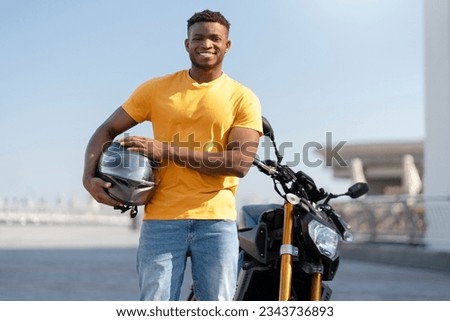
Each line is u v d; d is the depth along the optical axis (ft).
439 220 65.51
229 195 17.70
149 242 17.40
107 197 17.11
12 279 48.73
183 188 17.35
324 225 18.06
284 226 18.21
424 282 50.90
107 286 45.96
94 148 17.79
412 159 98.94
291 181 18.74
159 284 17.24
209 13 17.51
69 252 76.38
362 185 19.47
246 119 17.63
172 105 17.47
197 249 17.38
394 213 72.43
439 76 71.36
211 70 17.56
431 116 72.13
